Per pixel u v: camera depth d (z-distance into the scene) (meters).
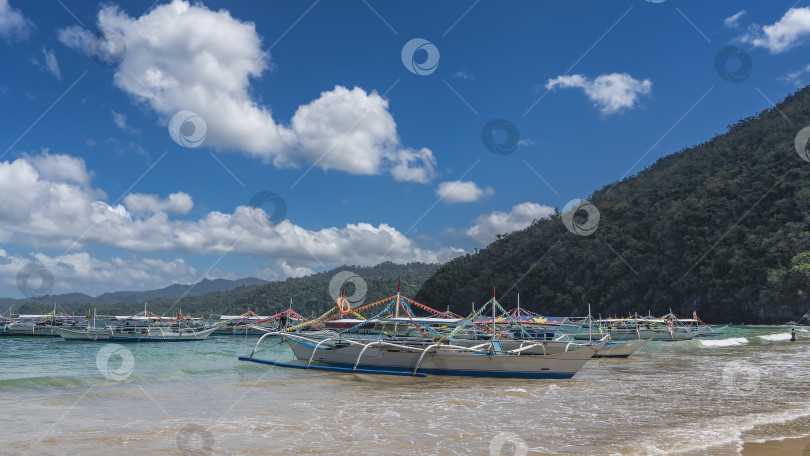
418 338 23.88
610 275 140.38
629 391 17.80
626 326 54.31
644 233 146.50
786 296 100.94
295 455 9.51
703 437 11.32
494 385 18.84
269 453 9.61
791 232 109.56
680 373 23.28
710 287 117.31
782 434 11.79
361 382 19.31
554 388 18.27
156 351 35.81
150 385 18.00
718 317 115.25
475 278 181.38
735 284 113.06
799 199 115.69
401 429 11.65
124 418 12.41
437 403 15.01
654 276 132.00
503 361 20.52
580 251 156.38
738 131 177.12
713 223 129.38
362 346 22.11
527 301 161.00
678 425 12.52
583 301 144.38
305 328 41.81
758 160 140.88
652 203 159.50
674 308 125.06
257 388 17.58
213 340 49.16
